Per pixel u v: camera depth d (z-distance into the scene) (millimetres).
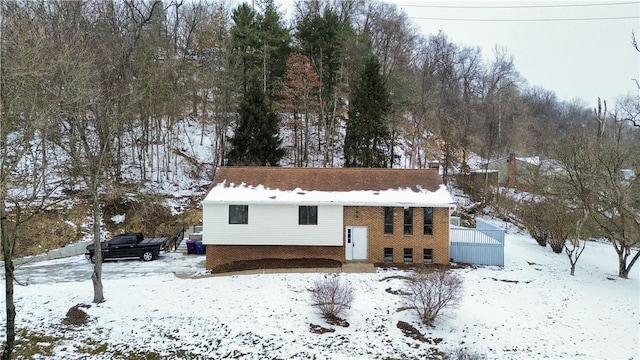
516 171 44094
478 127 55500
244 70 40344
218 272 22203
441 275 16859
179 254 27469
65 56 14281
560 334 15352
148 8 39781
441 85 58906
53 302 17250
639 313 17625
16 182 19969
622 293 20391
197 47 41656
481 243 24250
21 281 20969
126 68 24078
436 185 24891
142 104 33406
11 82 11695
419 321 15820
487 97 59656
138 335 14531
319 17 43344
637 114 28891
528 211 32031
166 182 36406
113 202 31609
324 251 24062
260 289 18891
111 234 29547
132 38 30453
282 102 39312
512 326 15828
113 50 24359
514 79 68250
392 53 47094
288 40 42844
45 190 25609
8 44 12438
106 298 17641
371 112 36656
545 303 18312
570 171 27297
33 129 12375
